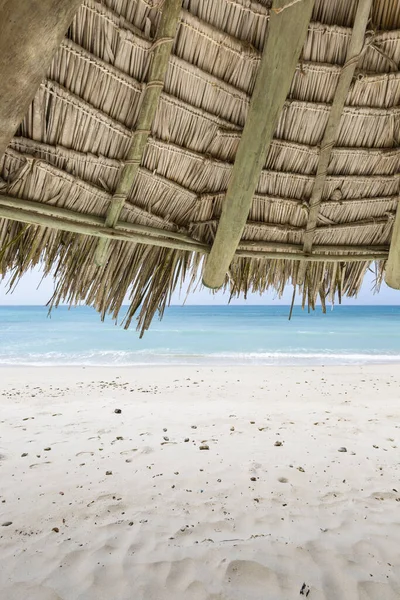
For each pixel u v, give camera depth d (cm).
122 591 172
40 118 139
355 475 287
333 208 191
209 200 179
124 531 216
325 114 171
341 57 162
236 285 206
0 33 65
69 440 367
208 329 1959
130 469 298
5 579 179
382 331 1852
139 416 455
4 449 343
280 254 195
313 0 132
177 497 254
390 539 208
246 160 156
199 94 159
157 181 168
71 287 174
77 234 168
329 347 1352
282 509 239
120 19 135
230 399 569
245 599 168
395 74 163
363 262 212
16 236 154
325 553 196
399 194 183
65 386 679
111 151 153
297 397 582
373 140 178
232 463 308
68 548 201
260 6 148
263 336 1666
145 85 144
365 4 146
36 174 144
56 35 69
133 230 170
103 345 1405
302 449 340
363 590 172
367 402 540
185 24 146
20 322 2411
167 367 928
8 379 752
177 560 191
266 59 143
